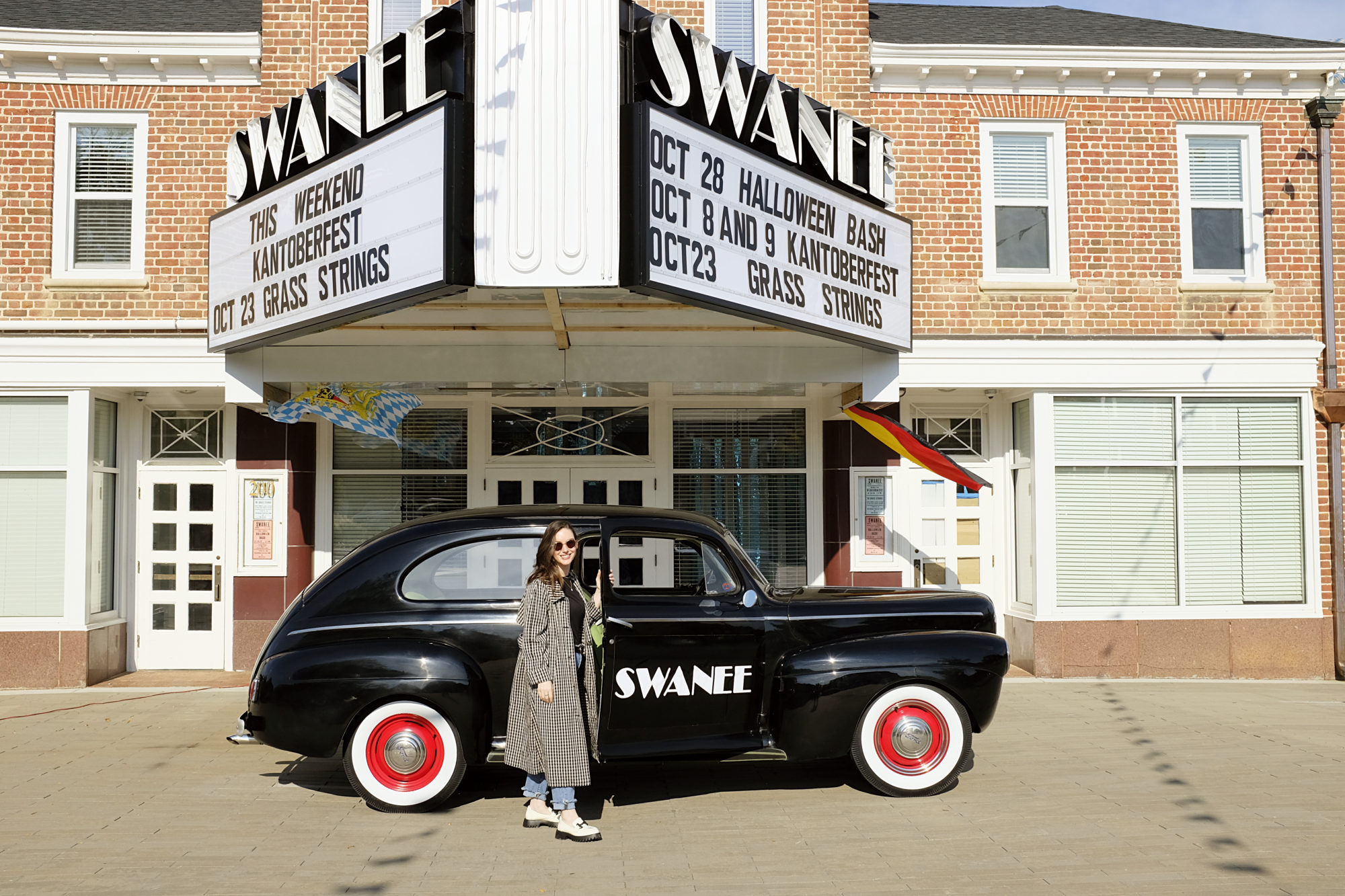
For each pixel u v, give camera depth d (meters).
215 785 6.98
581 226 6.92
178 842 5.71
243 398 9.30
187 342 10.98
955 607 7.04
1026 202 11.87
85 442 10.94
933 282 11.68
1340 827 5.92
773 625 6.68
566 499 12.25
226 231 9.27
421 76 7.16
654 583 6.67
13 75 11.15
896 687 6.68
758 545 12.33
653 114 7.07
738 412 12.41
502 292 7.88
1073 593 11.52
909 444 10.48
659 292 7.14
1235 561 11.61
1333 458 11.62
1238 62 11.73
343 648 6.25
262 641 11.64
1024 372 11.45
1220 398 11.72
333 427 12.05
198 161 11.36
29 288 11.11
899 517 12.12
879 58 11.63
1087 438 11.60
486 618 6.39
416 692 6.20
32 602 10.89
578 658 5.95
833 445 12.20
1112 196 11.84
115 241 11.38
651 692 6.41
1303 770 7.34
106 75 11.27
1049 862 5.34
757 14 11.70
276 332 8.53
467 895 4.91
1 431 10.92
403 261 7.20
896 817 6.21
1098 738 8.40
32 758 7.77
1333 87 11.88
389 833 5.89
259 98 11.41
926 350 11.41
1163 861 5.35
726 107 7.79
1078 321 11.71
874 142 9.35
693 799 6.68
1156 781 7.02
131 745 8.23
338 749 6.22
